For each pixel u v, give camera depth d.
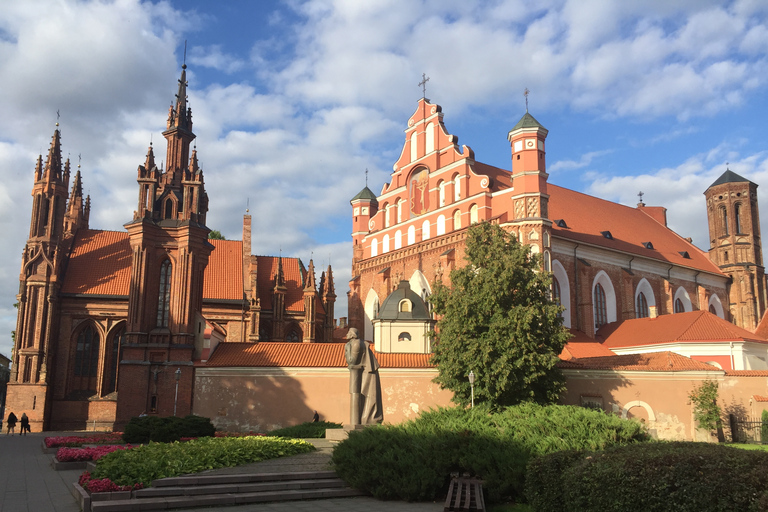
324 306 79.81
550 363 38.72
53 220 63.75
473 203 60.94
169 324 49.31
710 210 92.88
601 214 78.25
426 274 64.12
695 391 42.66
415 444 21.48
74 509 18.91
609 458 14.23
